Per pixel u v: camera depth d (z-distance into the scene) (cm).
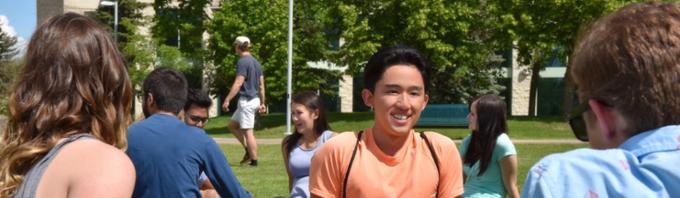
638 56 149
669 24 151
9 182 194
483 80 3809
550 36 2880
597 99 156
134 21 3850
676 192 142
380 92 317
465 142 571
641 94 149
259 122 2673
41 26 208
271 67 3041
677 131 147
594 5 2728
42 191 187
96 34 207
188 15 3353
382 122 317
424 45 2880
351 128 2605
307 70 3256
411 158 322
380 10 2919
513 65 4584
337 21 3097
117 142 207
